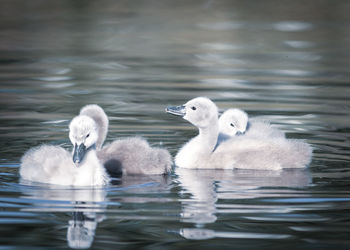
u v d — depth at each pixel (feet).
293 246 31.89
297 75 78.95
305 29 112.98
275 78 77.00
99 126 50.21
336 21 120.16
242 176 44.52
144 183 42.52
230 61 88.07
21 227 33.86
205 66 84.28
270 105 63.57
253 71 81.35
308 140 51.80
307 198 38.60
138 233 33.24
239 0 143.43
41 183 41.47
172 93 68.33
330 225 34.35
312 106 63.26
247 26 115.75
